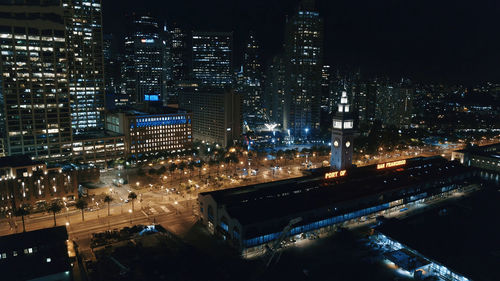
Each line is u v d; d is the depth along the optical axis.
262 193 193.12
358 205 198.88
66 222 197.25
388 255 155.38
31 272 135.62
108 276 142.75
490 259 147.88
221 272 146.62
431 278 143.62
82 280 141.88
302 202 188.12
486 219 192.25
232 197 183.88
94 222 197.50
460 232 173.88
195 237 178.88
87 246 170.25
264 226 166.12
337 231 184.25
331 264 154.00
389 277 144.88
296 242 173.88
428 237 167.12
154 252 162.00
